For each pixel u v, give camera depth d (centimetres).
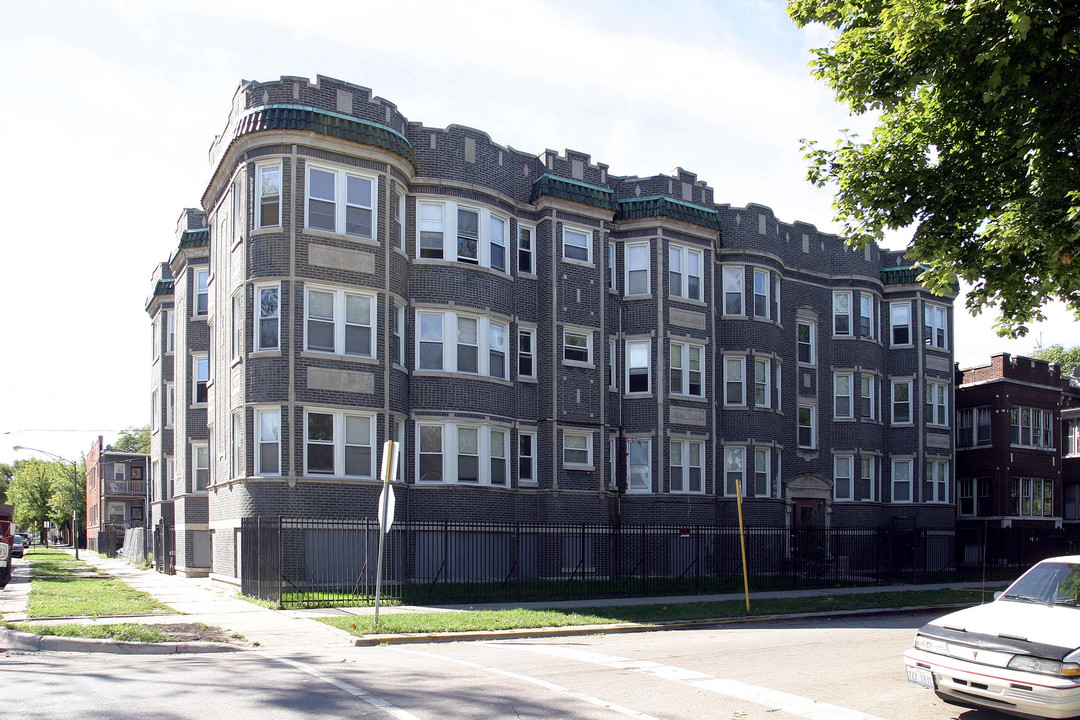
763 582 2733
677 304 3017
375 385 2384
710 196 3219
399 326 2533
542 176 2877
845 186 1577
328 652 1350
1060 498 4256
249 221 2353
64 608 1738
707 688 1066
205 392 3222
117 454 7088
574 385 2850
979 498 4125
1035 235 1306
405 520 2461
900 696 1045
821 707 977
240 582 2277
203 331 3238
